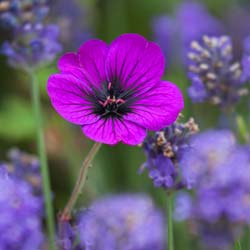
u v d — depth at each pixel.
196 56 0.46
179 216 0.45
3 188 0.41
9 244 0.41
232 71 0.46
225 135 0.45
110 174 0.57
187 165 0.39
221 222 0.44
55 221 0.52
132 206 0.47
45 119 0.60
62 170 0.59
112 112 0.37
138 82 0.37
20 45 0.48
